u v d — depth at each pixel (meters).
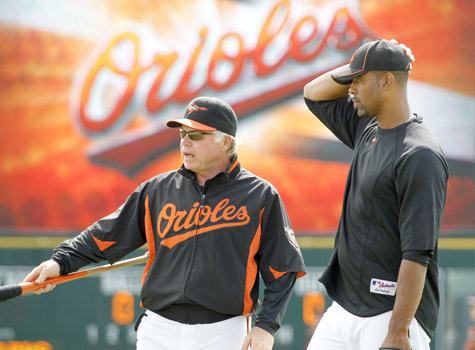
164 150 21.80
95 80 21.84
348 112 12.02
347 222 10.84
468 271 21.11
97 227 11.52
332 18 21.70
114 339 20.78
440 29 21.62
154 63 21.81
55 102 21.84
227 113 11.30
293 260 11.05
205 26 21.78
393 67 10.16
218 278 10.84
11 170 21.75
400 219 9.90
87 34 21.83
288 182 21.64
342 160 21.53
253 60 21.77
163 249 11.12
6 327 20.69
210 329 10.92
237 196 11.14
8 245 21.53
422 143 9.94
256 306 11.34
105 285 20.91
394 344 9.74
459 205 21.31
